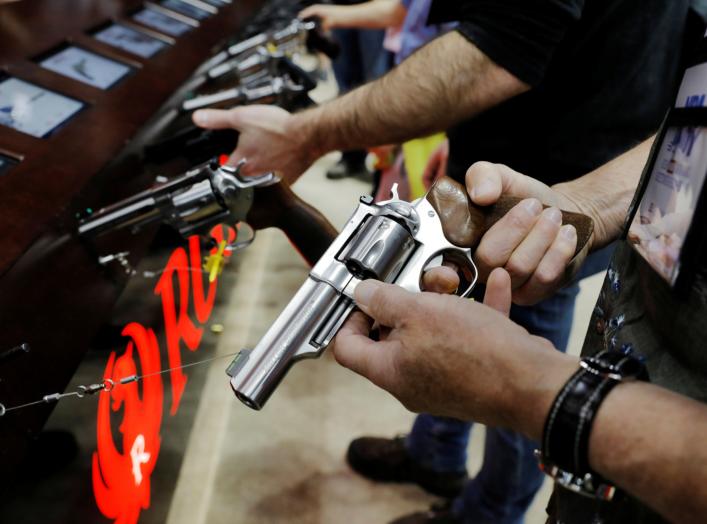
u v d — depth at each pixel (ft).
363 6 6.70
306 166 3.78
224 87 5.50
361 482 4.67
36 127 3.37
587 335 1.98
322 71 9.87
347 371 5.67
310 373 5.59
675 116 1.70
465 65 2.88
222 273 5.55
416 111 3.08
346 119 3.35
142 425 3.46
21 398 2.38
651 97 3.17
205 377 4.93
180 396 4.26
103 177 3.45
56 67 4.04
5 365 2.37
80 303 2.94
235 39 6.40
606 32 2.96
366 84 3.50
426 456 4.44
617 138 3.26
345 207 8.20
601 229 2.44
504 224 2.16
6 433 2.26
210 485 4.44
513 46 2.77
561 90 3.16
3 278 2.55
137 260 3.50
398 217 2.12
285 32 6.49
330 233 3.22
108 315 3.14
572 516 1.72
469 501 4.11
